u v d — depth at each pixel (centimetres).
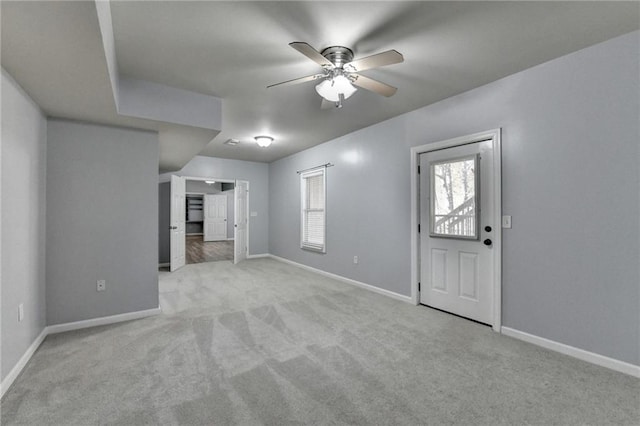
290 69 249
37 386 187
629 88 200
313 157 545
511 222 262
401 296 368
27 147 227
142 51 221
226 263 639
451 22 187
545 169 240
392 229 381
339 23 187
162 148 408
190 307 344
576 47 217
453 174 316
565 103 229
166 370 206
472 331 273
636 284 199
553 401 173
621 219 204
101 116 273
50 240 273
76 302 284
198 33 198
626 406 168
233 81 274
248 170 700
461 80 271
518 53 225
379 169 400
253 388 185
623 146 203
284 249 656
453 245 317
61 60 178
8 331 192
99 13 143
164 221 624
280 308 339
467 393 181
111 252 301
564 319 231
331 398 176
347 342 251
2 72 186
